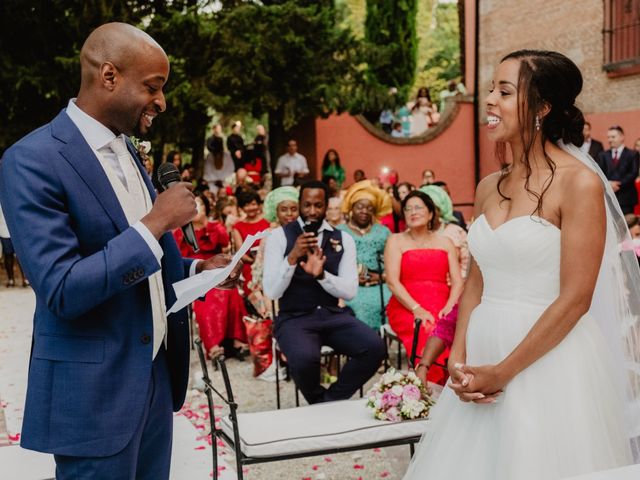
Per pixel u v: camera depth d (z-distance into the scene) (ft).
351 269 16.81
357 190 22.36
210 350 21.35
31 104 42.75
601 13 47.24
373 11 66.03
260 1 47.47
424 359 11.96
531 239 8.37
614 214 9.00
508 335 8.57
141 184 8.16
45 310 7.55
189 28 41.91
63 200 7.25
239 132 51.67
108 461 7.38
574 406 8.20
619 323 8.91
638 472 5.32
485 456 8.57
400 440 11.19
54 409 7.37
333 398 15.81
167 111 42.47
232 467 13.67
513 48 55.36
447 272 18.83
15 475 10.41
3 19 40.81
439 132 59.31
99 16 40.81
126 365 7.51
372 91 50.21
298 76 46.73
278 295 16.24
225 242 22.35
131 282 7.00
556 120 8.64
